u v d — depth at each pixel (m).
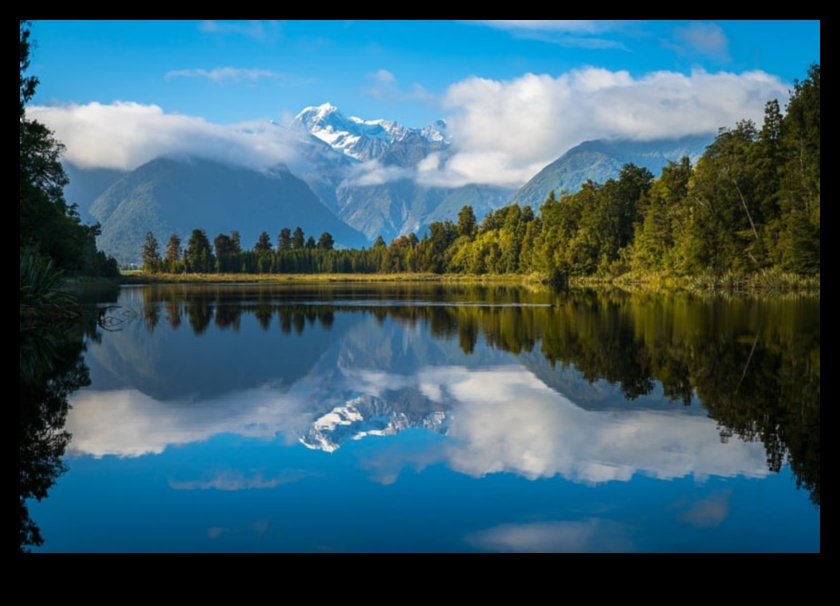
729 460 11.44
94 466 11.41
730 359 21.72
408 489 10.23
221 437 13.27
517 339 28.69
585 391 17.39
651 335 28.58
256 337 31.27
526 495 9.94
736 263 72.19
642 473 10.86
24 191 47.31
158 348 27.31
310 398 17.16
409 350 26.22
